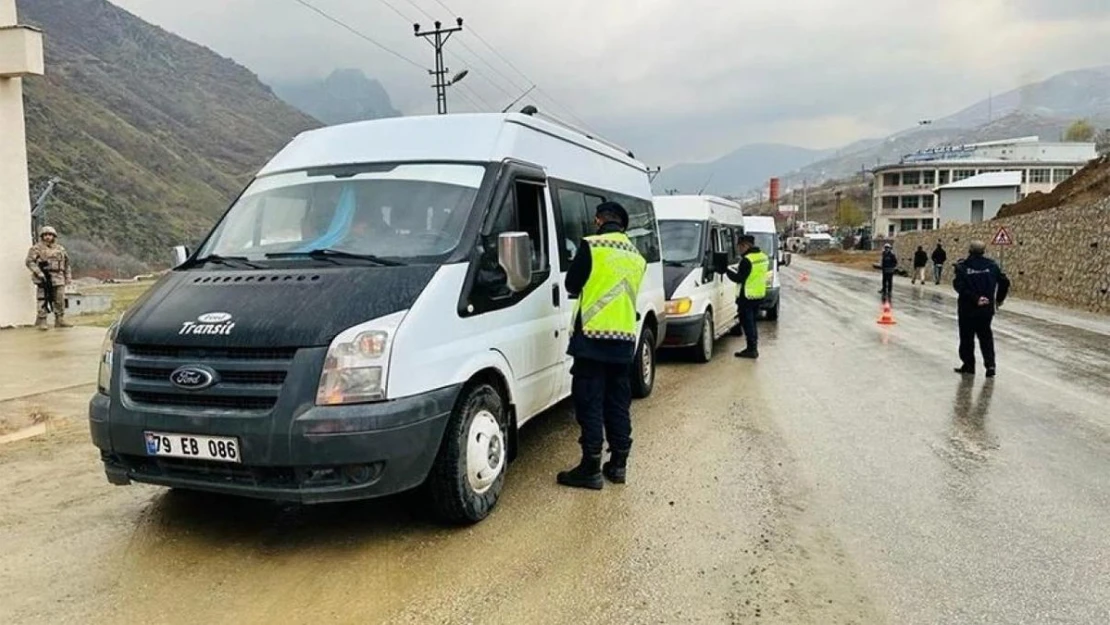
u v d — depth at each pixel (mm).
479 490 4527
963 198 71438
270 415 3744
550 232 5648
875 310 19266
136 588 3699
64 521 4516
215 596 3625
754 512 4750
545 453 6004
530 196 5418
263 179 5332
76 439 6277
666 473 5520
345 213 4812
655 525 4523
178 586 3723
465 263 4461
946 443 6391
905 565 4035
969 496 5090
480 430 4543
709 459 5871
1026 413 7504
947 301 22375
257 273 4352
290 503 4828
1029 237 25844
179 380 3881
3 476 5332
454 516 4391
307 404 3748
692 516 4672
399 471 3908
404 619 3426
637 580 3820
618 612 3508
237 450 3781
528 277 4570
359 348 3834
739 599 3641
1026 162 90938
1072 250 21812
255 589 3695
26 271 13539
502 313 4852
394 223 4695
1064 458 5984
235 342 3826
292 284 4148
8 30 12812
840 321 16500
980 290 9430
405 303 4066
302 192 5039
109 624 3367
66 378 8711
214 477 3932
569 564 3988
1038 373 9828
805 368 10164
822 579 3859
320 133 5633
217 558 4031
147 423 3934
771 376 9539
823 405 7832
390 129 5391
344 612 3484
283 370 3785
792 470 5613
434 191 4836
